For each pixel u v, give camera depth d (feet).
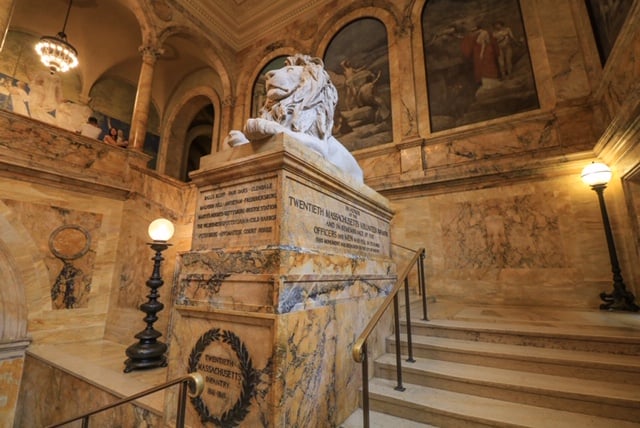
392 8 23.47
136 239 20.08
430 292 17.28
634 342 8.04
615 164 13.34
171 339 7.73
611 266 13.26
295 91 9.36
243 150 7.86
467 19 20.49
